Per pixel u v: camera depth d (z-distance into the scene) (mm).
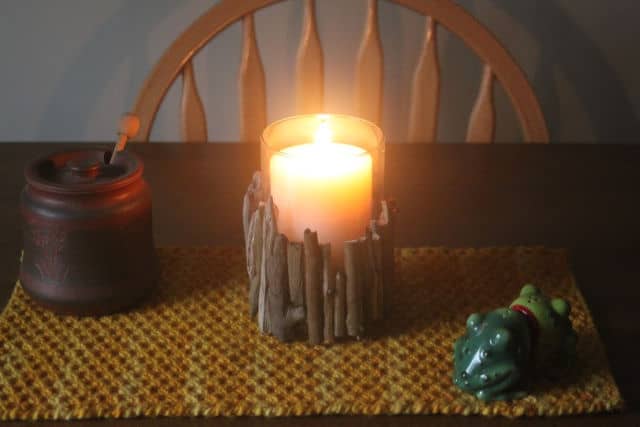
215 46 1491
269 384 948
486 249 1116
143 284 1017
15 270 1081
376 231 979
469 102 1537
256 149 1297
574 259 1117
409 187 1226
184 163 1264
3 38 1490
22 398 930
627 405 943
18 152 1284
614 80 1536
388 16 1481
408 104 1544
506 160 1283
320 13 1468
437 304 1043
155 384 946
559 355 951
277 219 987
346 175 976
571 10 1487
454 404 928
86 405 923
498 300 1051
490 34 1338
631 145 1319
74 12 1472
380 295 992
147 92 1343
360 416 926
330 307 975
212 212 1176
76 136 1569
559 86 1539
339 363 971
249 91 1369
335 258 1001
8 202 1184
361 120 1045
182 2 1467
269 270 968
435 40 1356
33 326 1004
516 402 932
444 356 981
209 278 1073
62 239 973
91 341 989
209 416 923
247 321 1019
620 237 1152
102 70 1516
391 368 967
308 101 1378
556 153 1300
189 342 992
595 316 1040
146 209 1006
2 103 1540
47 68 1514
